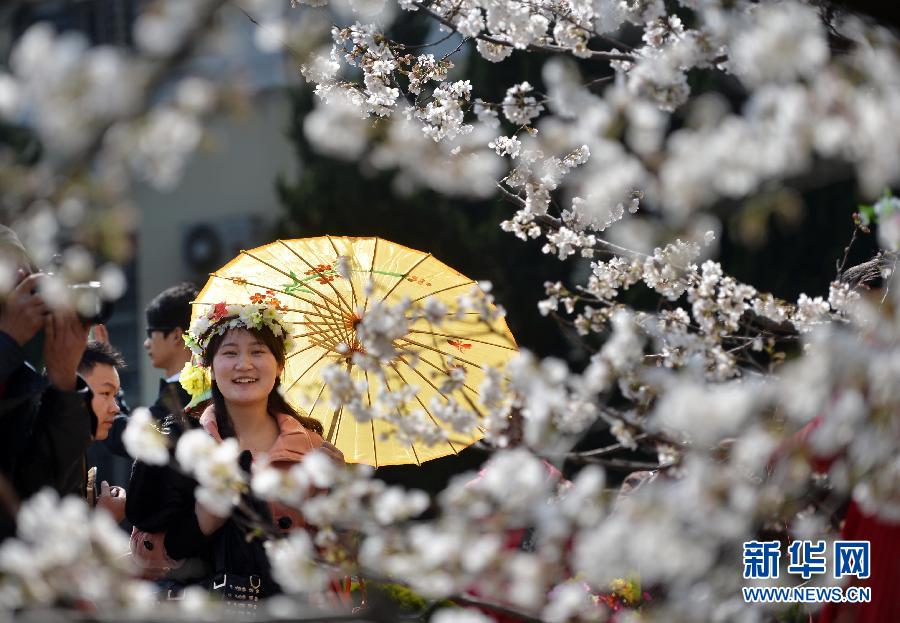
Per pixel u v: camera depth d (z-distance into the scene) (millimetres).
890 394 5316
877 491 5762
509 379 7109
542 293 21484
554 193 10836
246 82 4379
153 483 9203
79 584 5133
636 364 6426
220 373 10102
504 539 6402
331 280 11875
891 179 5609
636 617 5891
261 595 8789
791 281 20469
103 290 5238
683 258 8656
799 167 5473
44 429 7469
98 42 16375
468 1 9336
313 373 11867
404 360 9727
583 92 6152
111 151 4164
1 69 4164
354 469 6090
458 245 22156
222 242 27766
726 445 6043
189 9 4094
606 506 5695
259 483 5914
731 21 6293
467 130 9523
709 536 5316
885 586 7434
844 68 5574
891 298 5730
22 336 7266
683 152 5352
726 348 9359
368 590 6504
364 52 9867
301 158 24281
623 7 8477
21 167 4504
